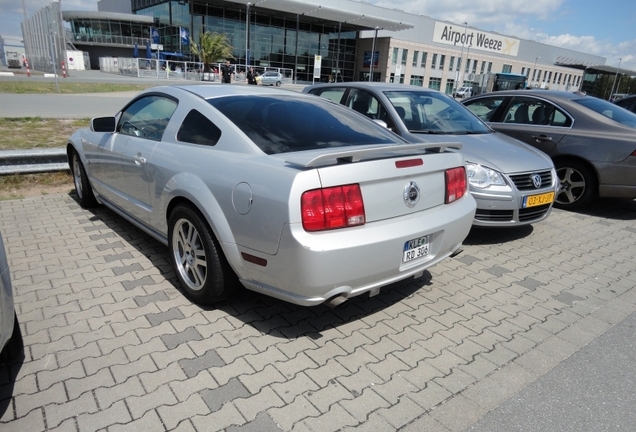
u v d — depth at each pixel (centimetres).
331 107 384
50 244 424
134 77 3597
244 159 285
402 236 275
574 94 691
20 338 257
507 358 283
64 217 500
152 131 378
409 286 380
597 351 296
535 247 489
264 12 4684
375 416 226
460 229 324
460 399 243
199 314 313
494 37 6762
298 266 248
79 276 361
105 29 5588
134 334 285
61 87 2092
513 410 237
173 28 4831
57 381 239
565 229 558
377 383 251
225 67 3203
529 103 682
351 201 257
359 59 5791
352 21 4603
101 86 2300
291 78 4809
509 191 455
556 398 248
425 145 301
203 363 259
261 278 275
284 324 307
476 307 348
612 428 227
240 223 273
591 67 8325
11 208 527
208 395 234
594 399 248
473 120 586
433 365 271
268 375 252
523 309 349
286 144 303
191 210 306
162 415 218
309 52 5253
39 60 4012
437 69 6175
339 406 231
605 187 596
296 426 216
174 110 359
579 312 348
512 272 420
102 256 401
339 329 305
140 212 383
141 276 365
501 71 7075
